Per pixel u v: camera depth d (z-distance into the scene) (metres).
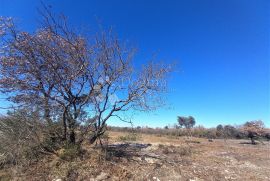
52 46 10.10
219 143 21.83
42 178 8.41
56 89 9.95
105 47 10.55
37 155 9.66
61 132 10.38
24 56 9.70
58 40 10.16
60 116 10.12
